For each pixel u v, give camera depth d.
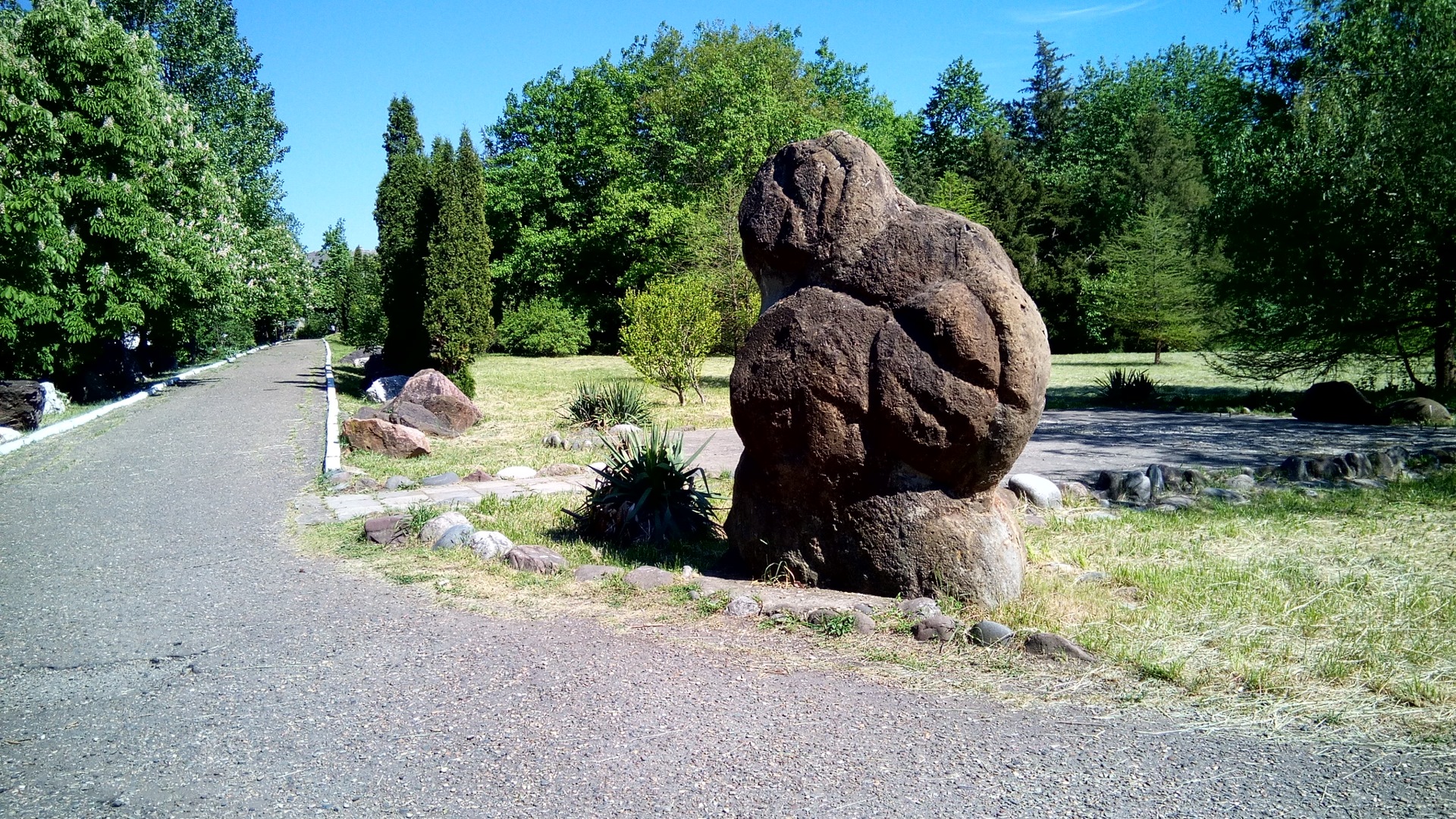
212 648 4.82
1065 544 6.65
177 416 17.38
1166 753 3.38
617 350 41.19
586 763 3.39
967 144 44.00
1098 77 52.47
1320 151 15.51
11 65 16.83
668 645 4.63
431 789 3.23
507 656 4.53
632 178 38.91
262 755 3.53
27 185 16.67
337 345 51.72
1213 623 4.73
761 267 5.93
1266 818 2.93
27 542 7.48
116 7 27.86
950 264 5.18
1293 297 16.41
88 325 17.86
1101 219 41.28
